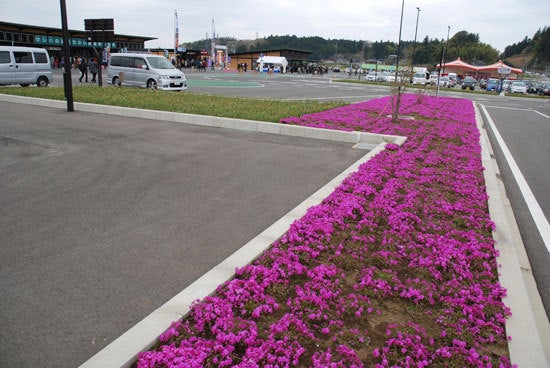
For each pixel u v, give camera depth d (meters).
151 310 3.15
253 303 3.16
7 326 2.91
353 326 3.02
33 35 45.31
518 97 36.72
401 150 8.68
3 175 6.48
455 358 2.68
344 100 22.70
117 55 22.77
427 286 3.48
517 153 10.41
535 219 5.71
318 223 4.55
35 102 15.08
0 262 3.79
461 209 5.34
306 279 3.62
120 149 8.29
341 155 8.46
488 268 3.85
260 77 49.25
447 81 48.72
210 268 3.80
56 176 6.48
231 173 6.86
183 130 10.58
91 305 3.19
